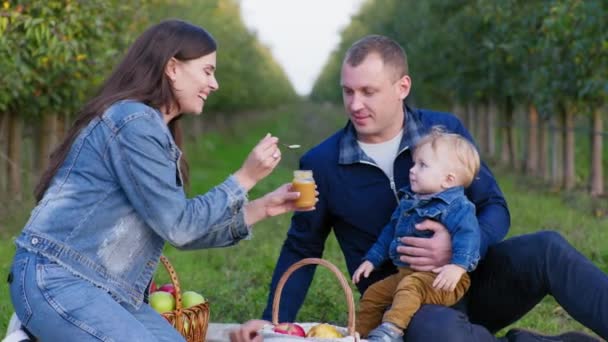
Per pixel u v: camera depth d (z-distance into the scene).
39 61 10.62
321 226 4.53
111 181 3.47
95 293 3.38
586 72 12.80
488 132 21.94
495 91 19.73
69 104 12.68
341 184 4.43
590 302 3.70
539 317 6.09
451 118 4.52
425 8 22.95
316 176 4.48
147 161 3.42
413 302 3.92
